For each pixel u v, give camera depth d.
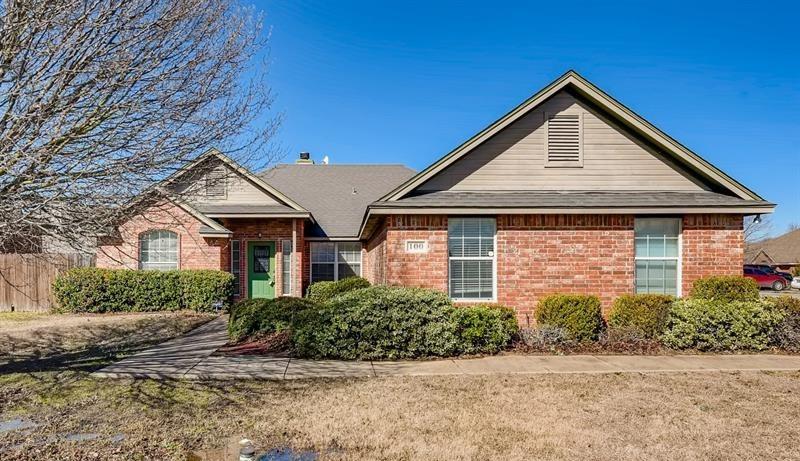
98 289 15.65
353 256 19.98
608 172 12.80
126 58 6.85
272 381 8.00
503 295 11.97
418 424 6.12
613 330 10.69
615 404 6.90
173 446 5.50
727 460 5.19
